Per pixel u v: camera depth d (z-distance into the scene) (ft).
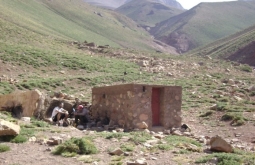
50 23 362.33
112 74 136.26
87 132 40.47
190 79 129.80
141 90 47.57
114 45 413.80
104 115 54.29
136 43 501.97
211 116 61.87
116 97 51.03
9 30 197.06
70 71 134.62
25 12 344.28
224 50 301.43
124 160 28.35
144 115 47.47
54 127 43.50
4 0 340.18
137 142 34.81
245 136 45.09
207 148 34.73
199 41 585.22
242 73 167.84
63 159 28.40
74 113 55.11
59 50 187.52
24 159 27.73
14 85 88.99
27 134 35.63
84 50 212.02
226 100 82.48
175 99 51.70
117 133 38.65
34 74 117.19
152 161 28.19
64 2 563.48
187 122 58.44
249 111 63.52
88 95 88.28
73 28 404.98
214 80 124.67
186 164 27.27
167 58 213.25
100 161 28.07
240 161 27.63
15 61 126.31
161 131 49.06
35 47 172.24
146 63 171.73
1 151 29.55
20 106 55.26
